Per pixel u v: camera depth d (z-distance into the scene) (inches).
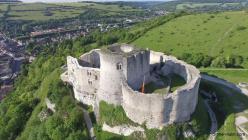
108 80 3442.4
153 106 3144.7
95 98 3801.7
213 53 6451.8
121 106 3479.3
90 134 3476.9
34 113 4537.4
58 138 3432.6
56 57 7194.9
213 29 7691.9
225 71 5036.9
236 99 3882.9
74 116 3577.8
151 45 7303.2
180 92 3127.5
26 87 6259.8
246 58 5871.1
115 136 3378.4
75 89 4033.0
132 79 3457.2
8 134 4483.3
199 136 3297.2
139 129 3272.6
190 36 7495.1
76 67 3863.2
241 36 6998.0
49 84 4906.5
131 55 3358.8
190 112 3341.5
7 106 5457.7
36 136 3786.9
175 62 4077.3
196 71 3683.6
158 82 3774.6
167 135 3196.4
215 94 4045.3
